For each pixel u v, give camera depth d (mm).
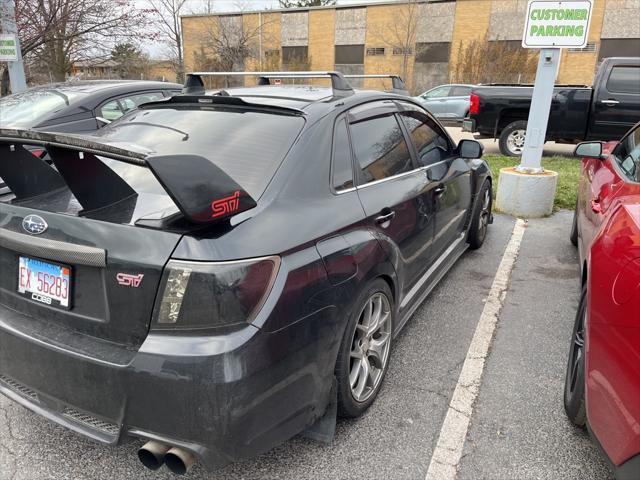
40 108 5746
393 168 3061
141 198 2100
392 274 2744
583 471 2271
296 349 1975
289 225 2049
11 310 2211
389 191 2861
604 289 2006
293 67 33594
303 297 1992
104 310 1905
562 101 9477
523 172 6371
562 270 4629
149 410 1809
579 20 5527
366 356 2602
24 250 2047
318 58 35000
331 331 2166
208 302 1750
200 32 31109
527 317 3721
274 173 2213
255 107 2668
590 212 3520
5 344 2137
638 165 2977
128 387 1812
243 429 1819
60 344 1965
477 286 4262
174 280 1758
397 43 32375
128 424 1862
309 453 2373
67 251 1923
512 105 9984
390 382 2912
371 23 32969
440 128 4059
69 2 9906
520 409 2686
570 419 2531
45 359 1994
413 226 3084
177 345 1760
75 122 5703
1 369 2215
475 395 2801
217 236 1828
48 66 12414
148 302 1805
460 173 4121
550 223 6109
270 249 1906
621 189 2895
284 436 2027
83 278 1948
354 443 2434
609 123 9234
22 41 9773
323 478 2230
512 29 29656
